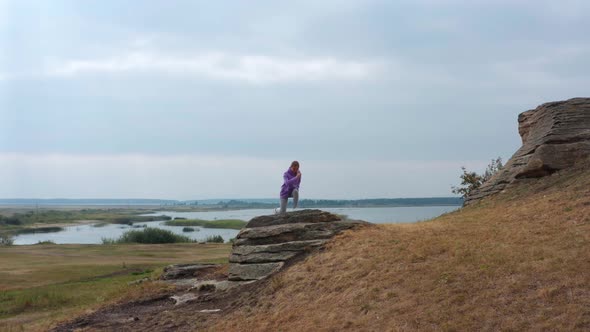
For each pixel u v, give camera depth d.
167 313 13.02
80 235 75.25
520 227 11.59
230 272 14.42
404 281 9.95
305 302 10.88
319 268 12.20
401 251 11.55
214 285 14.83
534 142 19.06
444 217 17.39
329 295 10.70
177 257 33.66
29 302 18.52
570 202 12.77
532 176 17.86
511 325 7.44
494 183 19.38
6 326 15.02
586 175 15.20
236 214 166.62
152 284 17.09
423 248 11.28
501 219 13.19
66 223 107.75
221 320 11.56
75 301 18.66
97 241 62.88
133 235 51.75
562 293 7.84
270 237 14.32
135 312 14.20
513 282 8.51
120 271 27.09
